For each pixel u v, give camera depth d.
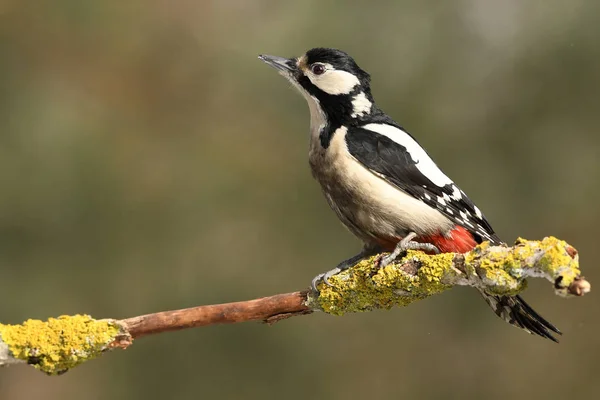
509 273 6.25
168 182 14.17
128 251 13.62
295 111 14.59
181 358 12.97
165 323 6.88
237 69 14.87
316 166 8.15
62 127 13.88
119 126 14.40
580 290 5.97
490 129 13.88
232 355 13.00
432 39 14.15
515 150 13.79
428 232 7.81
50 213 13.42
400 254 7.70
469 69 14.12
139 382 13.00
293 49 14.35
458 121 13.96
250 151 14.50
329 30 14.16
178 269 13.70
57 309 13.21
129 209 13.78
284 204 14.12
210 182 14.18
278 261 13.88
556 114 13.77
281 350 13.10
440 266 6.62
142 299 13.48
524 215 13.63
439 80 14.03
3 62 14.09
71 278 13.38
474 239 8.05
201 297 13.54
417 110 13.90
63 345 6.66
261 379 13.05
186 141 14.55
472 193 13.64
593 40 13.69
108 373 13.15
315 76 8.45
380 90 13.95
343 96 8.35
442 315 13.59
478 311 13.48
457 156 13.79
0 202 13.30
